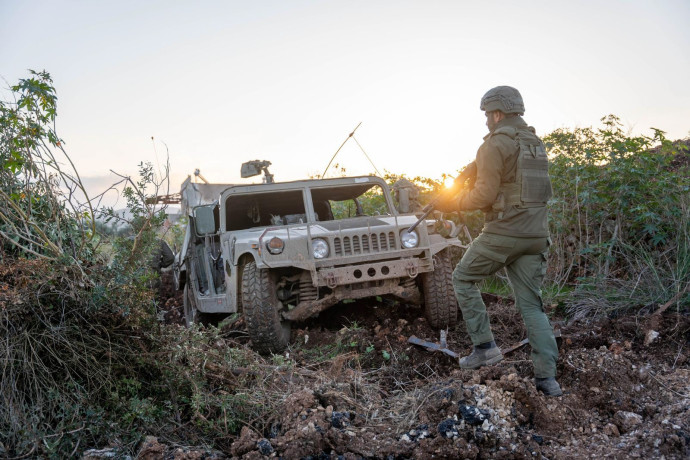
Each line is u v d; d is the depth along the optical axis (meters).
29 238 3.98
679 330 4.36
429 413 3.21
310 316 5.19
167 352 3.69
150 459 2.99
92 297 3.55
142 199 4.06
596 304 5.22
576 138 6.56
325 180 6.24
